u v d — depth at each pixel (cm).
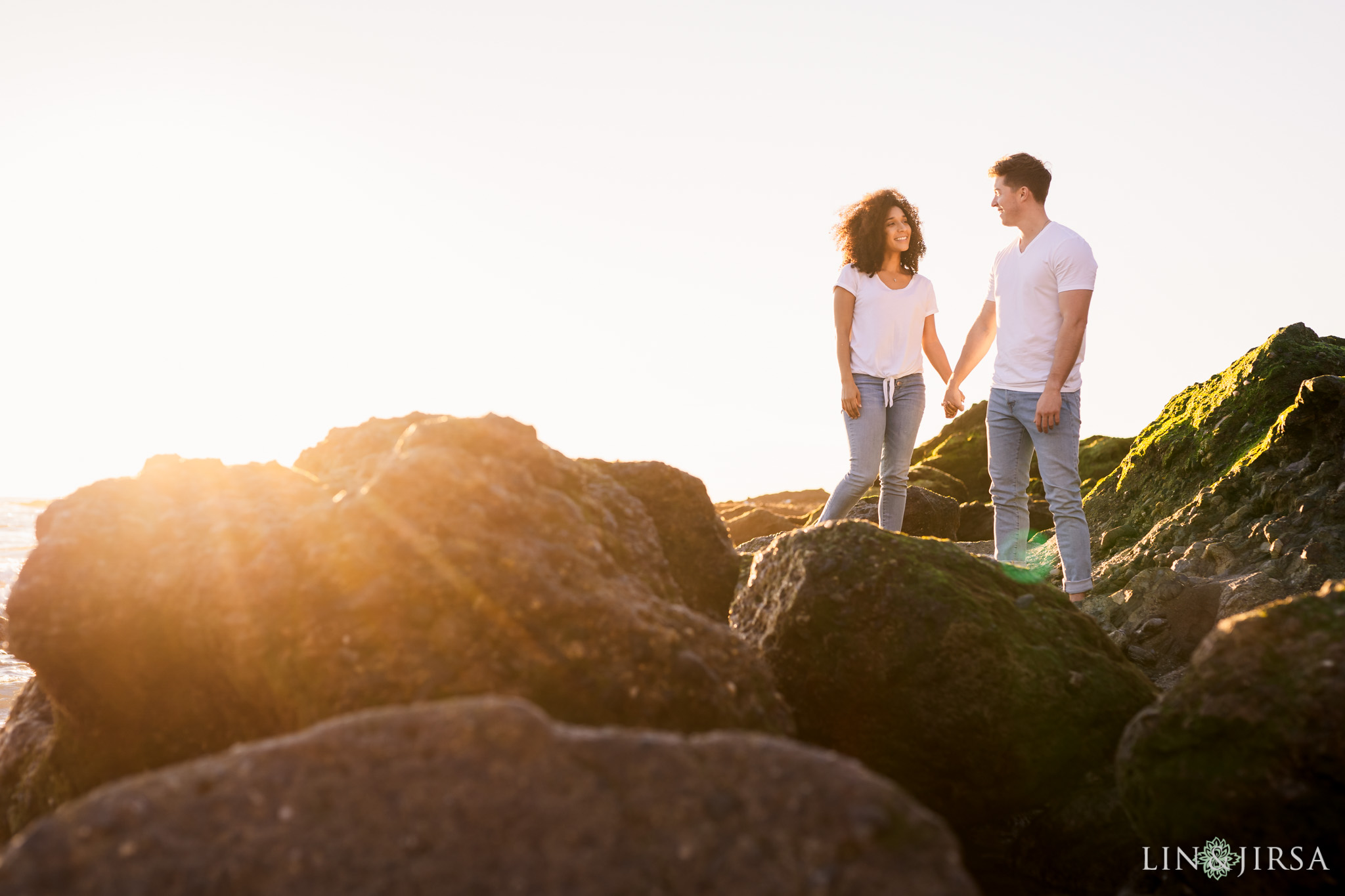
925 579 351
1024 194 546
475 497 276
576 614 257
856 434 602
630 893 161
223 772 176
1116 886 296
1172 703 248
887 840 164
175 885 161
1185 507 679
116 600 275
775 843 164
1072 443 530
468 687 242
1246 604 493
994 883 310
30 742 323
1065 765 331
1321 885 220
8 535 2470
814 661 348
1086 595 621
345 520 271
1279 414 713
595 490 347
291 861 164
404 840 167
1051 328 535
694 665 252
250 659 257
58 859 162
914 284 607
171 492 311
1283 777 224
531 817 169
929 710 337
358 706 241
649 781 174
